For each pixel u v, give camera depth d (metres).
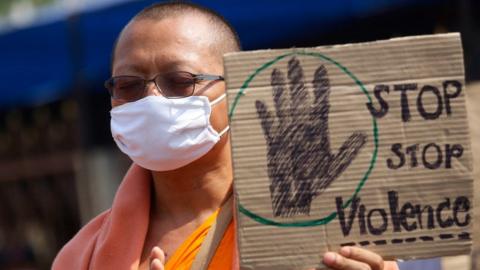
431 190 4.86
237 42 5.82
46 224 19.30
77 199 18.38
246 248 4.81
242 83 4.87
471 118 7.46
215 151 5.59
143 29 5.55
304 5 12.98
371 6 13.10
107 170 17.64
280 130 4.87
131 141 5.50
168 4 5.70
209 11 5.79
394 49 4.90
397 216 4.85
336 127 4.87
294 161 4.86
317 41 14.74
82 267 5.72
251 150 4.85
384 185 4.86
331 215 4.84
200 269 5.31
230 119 4.85
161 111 5.41
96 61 15.63
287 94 4.88
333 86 4.89
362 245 4.84
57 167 18.70
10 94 18.23
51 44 14.91
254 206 4.83
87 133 14.70
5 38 14.42
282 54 4.89
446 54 4.91
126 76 5.52
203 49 5.55
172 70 5.46
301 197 4.84
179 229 5.60
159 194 5.71
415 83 4.89
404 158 4.87
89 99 17.03
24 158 19.44
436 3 12.31
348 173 4.86
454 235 4.86
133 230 5.61
